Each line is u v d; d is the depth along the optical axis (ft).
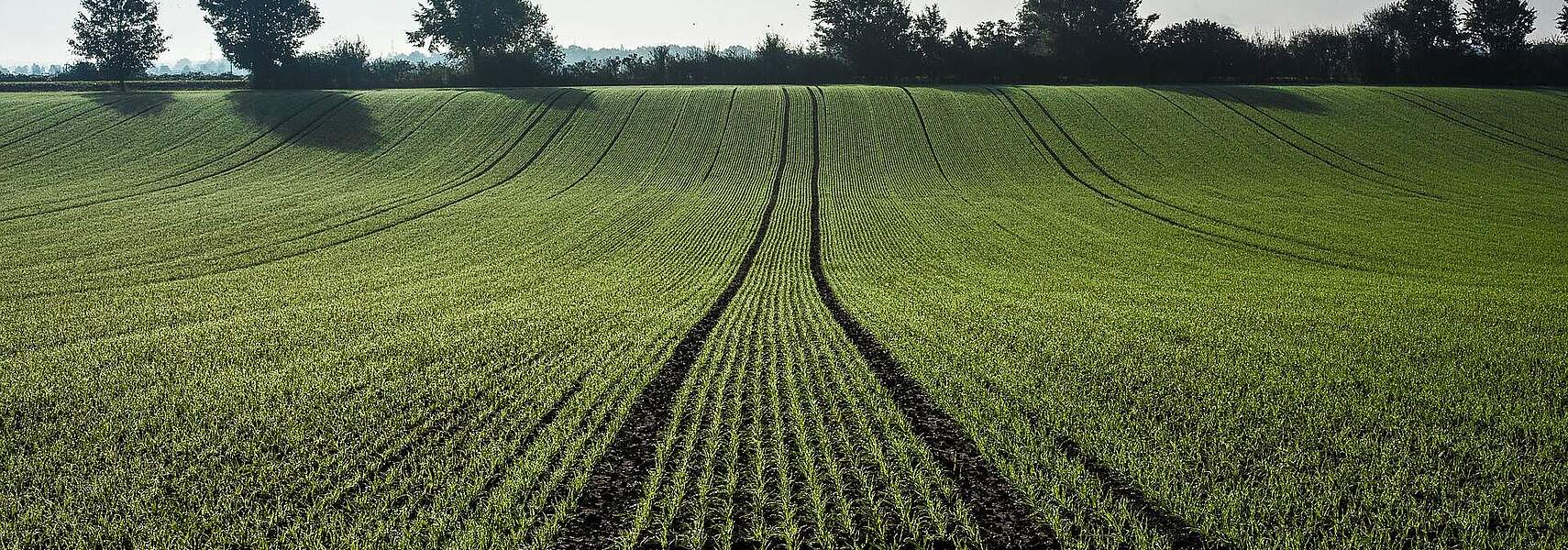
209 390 36.01
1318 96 200.95
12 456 28.45
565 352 43.42
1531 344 43.45
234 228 92.89
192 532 23.39
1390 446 28.81
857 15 263.08
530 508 24.94
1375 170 140.36
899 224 102.42
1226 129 170.91
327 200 115.34
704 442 30.22
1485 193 121.49
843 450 29.27
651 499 25.64
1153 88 215.72
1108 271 73.41
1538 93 204.13
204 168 138.82
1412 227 96.94
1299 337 45.44
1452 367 38.88
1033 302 57.98
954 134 171.12
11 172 129.80
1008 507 25.29
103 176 129.80
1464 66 230.68
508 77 239.91
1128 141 163.73
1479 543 22.52
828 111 188.85
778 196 124.98
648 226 99.96
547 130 172.86
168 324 50.24
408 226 97.71
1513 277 69.67
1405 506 24.34
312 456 28.50
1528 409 32.68
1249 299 59.00
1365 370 38.32
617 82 250.37
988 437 30.40
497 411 33.86
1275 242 88.99
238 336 46.42
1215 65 241.96
